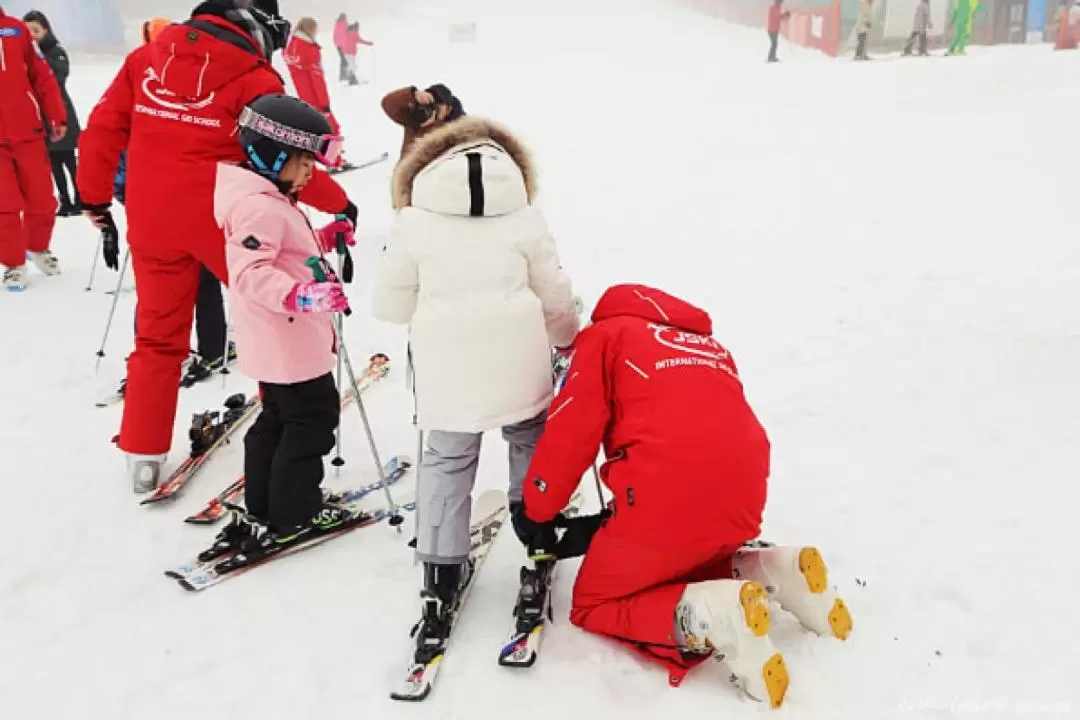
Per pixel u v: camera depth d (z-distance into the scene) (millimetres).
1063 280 5227
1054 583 2533
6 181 5418
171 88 2869
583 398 2213
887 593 2518
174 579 2686
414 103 4652
